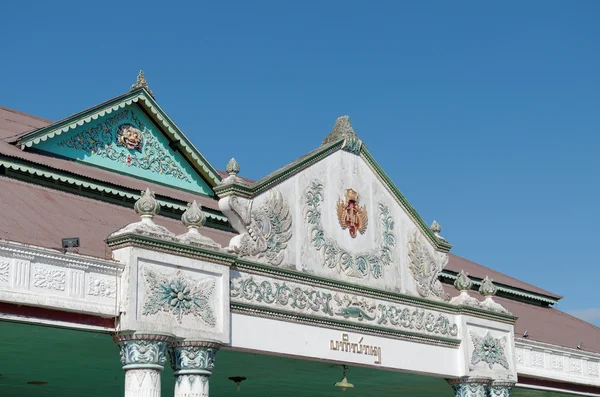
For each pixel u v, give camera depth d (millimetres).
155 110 25484
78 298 15969
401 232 23703
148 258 17016
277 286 19953
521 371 26469
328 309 20984
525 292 34281
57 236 17953
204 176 26750
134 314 16531
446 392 27844
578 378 28562
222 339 18125
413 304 23344
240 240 19469
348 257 21984
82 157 23734
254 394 28094
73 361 20297
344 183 22438
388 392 27969
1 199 19125
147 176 25281
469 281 25141
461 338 24453
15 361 20094
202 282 18016
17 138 22391
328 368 22609
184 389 17391
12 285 15133
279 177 20594
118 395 26078
